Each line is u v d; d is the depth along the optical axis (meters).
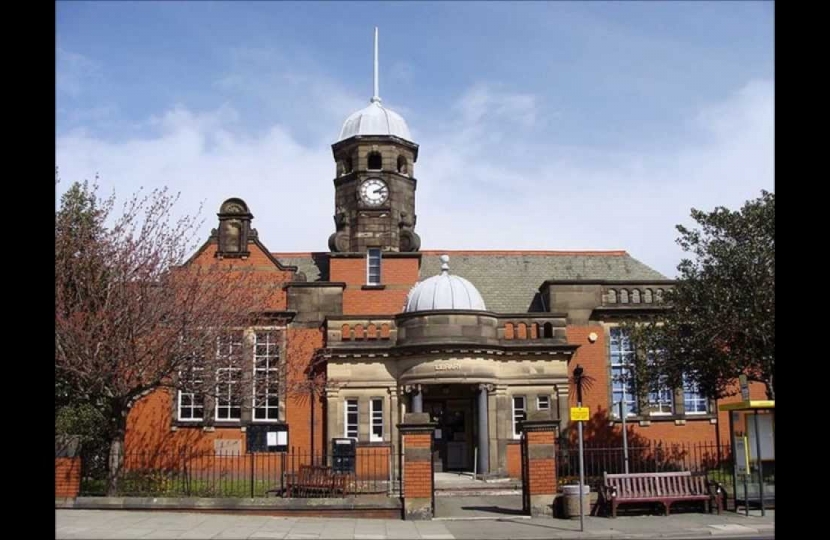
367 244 35.72
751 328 23.27
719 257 24.30
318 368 30.39
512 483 26.92
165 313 22.64
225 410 30.56
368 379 29.36
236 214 32.47
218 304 24.95
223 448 29.72
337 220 36.41
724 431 31.52
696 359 25.17
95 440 24.55
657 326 28.00
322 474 23.11
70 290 22.53
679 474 20.44
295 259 36.62
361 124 37.28
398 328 29.53
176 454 29.45
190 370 23.16
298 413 30.25
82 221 23.77
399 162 37.34
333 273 34.47
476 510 21.17
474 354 28.55
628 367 30.62
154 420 29.81
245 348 26.73
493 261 37.44
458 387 30.02
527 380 29.69
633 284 32.66
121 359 21.20
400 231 36.22
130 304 21.64
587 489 19.91
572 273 36.84
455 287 29.86
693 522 18.62
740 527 17.75
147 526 16.09
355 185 36.34
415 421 19.34
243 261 32.19
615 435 31.16
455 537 16.27
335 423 29.16
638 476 20.25
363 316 30.02
